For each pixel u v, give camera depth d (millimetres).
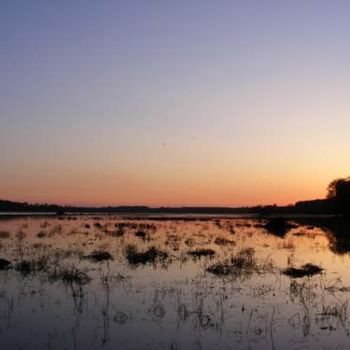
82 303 17016
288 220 94125
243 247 35781
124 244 37250
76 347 12375
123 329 13938
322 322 14773
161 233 51125
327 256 31016
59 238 42562
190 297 18031
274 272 23797
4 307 16453
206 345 12602
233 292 18953
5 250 32438
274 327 14234
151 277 22172
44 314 15555
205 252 30734
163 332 13656
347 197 106125
